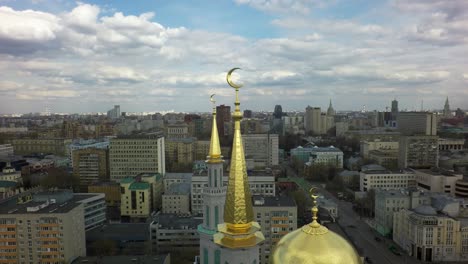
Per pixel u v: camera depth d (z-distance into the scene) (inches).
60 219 4940.9
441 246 5689.0
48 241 4940.9
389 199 6884.8
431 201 6624.0
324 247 1191.6
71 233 5088.6
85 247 5575.8
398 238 6353.3
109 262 4520.2
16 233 4955.7
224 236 1448.1
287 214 5324.8
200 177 7519.7
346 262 1175.6
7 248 4970.5
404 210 6195.9
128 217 7790.4
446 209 6077.8
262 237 1459.2
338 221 7652.6
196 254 5565.9
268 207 5324.8
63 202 5728.3
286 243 1268.5
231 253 1411.2
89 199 6722.4
